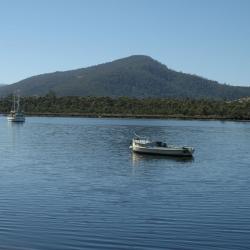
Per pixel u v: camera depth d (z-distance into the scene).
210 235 38.97
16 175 67.81
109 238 38.03
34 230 39.69
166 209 47.25
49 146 115.56
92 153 99.94
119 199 51.78
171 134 165.12
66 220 42.72
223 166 81.62
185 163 85.38
